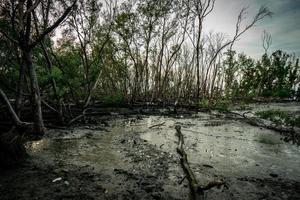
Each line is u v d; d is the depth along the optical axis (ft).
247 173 21.49
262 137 38.17
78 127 40.98
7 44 35.58
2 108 34.47
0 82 35.91
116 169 21.01
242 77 161.58
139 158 24.63
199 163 23.72
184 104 88.38
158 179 19.27
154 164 22.90
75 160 23.36
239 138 36.78
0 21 33.55
